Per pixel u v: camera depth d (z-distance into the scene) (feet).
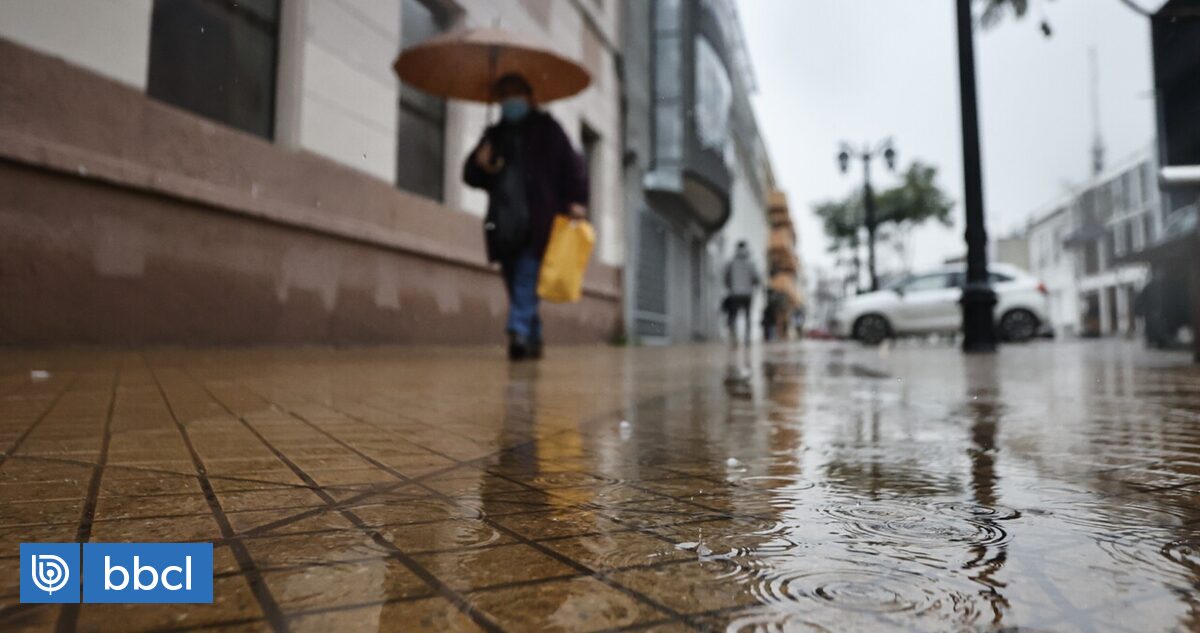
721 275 86.84
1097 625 2.07
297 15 20.22
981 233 25.53
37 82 13.61
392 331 24.03
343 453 5.03
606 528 3.15
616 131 46.39
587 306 41.04
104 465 4.38
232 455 4.81
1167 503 3.66
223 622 2.02
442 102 28.43
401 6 25.81
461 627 2.01
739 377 14.38
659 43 53.26
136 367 11.84
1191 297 18.07
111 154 14.96
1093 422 7.08
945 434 6.32
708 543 2.91
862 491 3.99
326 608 2.15
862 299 51.24
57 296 14.12
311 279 20.51
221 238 17.66
